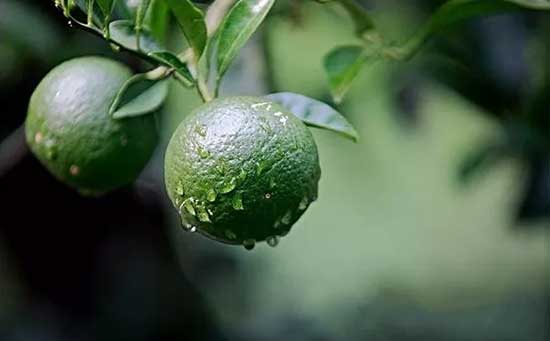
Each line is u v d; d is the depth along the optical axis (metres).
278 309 1.05
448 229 1.57
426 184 1.50
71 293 0.83
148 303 0.85
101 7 0.46
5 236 0.81
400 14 0.77
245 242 0.46
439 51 0.72
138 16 0.47
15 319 0.84
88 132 0.49
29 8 0.69
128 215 0.82
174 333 0.87
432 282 1.46
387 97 0.86
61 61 0.69
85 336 0.84
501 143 0.74
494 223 1.54
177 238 0.87
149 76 0.49
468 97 0.73
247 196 0.45
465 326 1.16
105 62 0.50
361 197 1.47
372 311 1.12
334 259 1.49
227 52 0.48
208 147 0.45
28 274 0.82
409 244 1.55
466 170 0.76
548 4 0.53
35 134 0.50
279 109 0.46
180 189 0.45
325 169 1.34
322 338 1.03
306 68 0.88
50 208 0.80
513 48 0.73
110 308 0.84
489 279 1.43
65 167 0.50
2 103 0.75
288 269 1.44
